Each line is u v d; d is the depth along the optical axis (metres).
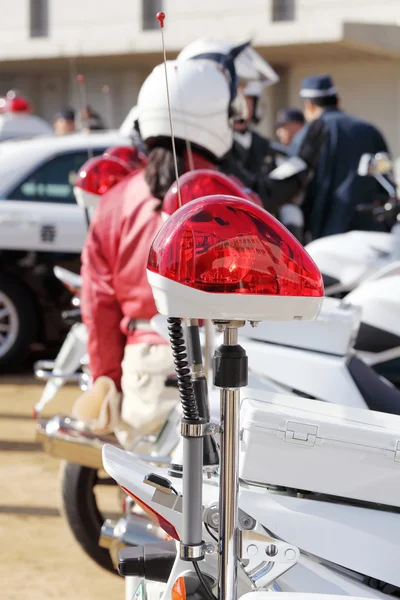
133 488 1.90
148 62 15.70
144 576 2.02
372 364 3.67
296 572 1.92
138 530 2.67
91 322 3.09
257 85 5.40
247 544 1.88
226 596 1.68
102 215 3.08
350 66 15.45
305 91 6.65
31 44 15.19
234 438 1.65
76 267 6.95
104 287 3.08
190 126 2.89
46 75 17.09
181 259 1.57
